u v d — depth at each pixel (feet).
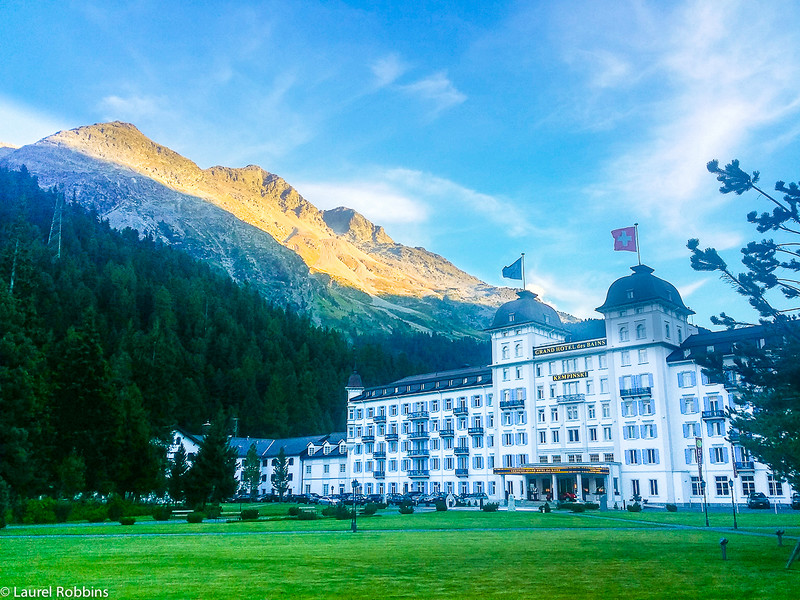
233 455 271.08
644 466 305.32
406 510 244.01
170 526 175.83
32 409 235.20
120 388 332.80
